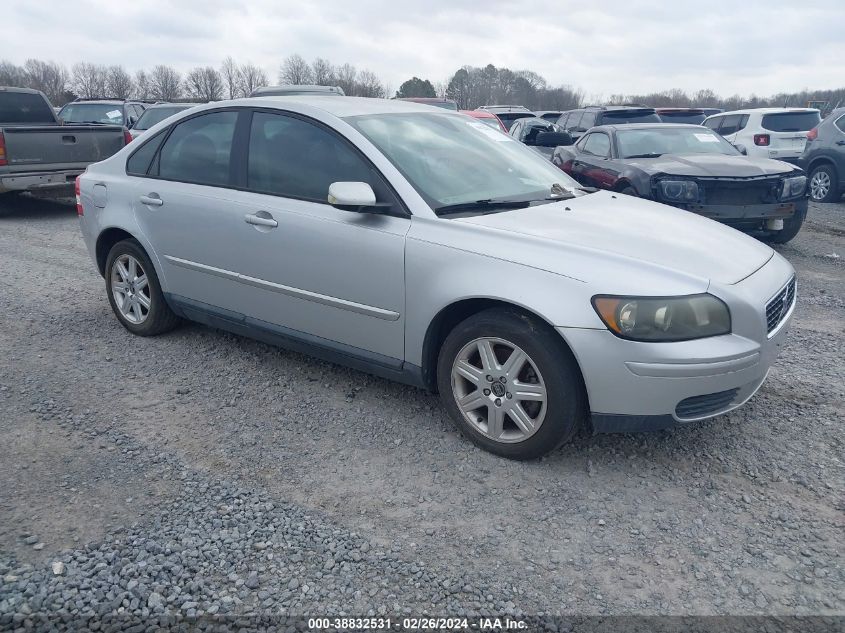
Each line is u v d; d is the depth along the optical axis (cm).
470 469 361
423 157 419
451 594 273
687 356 325
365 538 306
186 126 499
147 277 523
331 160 419
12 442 380
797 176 793
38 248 867
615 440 390
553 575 284
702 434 396
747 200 775
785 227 841
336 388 454
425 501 334
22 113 1151
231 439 390
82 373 475
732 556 296
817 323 588
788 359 505
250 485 345
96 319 586
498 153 468
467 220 375
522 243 353
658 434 396
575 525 316
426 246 371
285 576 281
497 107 2503
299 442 388
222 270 466
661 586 278
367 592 273
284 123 444
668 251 357
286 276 431
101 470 355
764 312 346
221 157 470
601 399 335
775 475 355
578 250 344
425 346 382
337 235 402
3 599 263
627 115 1362
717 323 333
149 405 430
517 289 342
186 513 320
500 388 361
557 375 340
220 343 530
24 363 489
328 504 331
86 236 564
